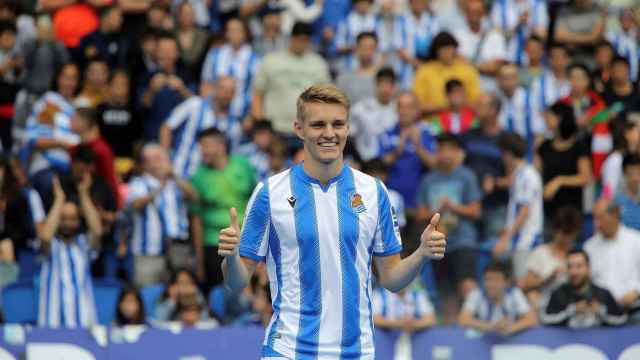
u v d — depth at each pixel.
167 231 38.12
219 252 18.16
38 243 37.28
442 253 18.53
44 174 38.97
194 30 47.47
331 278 18.86
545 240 40.34
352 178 19.22
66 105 41.56
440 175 38.41
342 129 18.72
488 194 38.97
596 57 48.62
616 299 34.59
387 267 19.44
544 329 32.03
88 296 35.78
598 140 42.25
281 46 46.88
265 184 19.16
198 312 34.31
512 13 49.03
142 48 46.06
